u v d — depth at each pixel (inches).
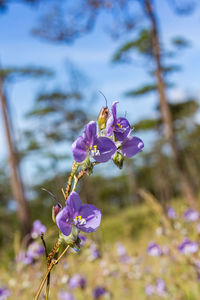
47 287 51.3
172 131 805.9
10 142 880.9
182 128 1466.5
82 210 53.1
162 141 1225.4
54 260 51.3
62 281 133.4
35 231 148.8
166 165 1419.8
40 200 1312.7
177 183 1435.8
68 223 52.1
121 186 2137.1
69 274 143.9
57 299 143.5
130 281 192.5
